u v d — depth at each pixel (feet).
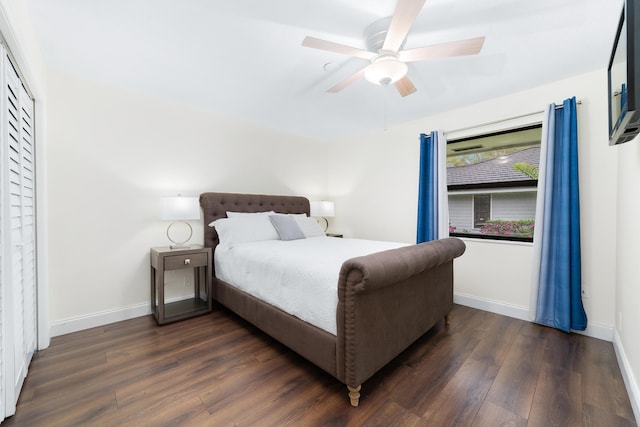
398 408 4.66
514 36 5.85
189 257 8.50
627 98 3.11
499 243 9.04
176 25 5.57
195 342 6.98
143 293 8.73
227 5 5.01
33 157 6.42
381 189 12.48
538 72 7.38
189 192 9.81
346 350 4.75
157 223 9.05
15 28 4.25
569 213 7.43
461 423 4.32
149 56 6.70
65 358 6.13
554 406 4.68
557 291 7.66
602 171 7.22
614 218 7.05
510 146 9.37
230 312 9.11
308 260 6.31
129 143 8.48
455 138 10.16
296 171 13.47
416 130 11.21
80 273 7.61
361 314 4.78
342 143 14.24
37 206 6.50
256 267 7.29
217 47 6.32
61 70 7.32
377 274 4.58
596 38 5.90
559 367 5.85
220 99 9.25
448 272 8.00
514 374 5.61
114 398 4.84
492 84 8.06
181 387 5.16
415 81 7.89
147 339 7.10
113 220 8.18
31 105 6.25
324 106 9.85
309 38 4.91
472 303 9.61
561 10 5.08
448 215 10.40
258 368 5.83
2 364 4.17
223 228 9.35
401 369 5.83
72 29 5.67
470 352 6.52
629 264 5.49
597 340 7.07
